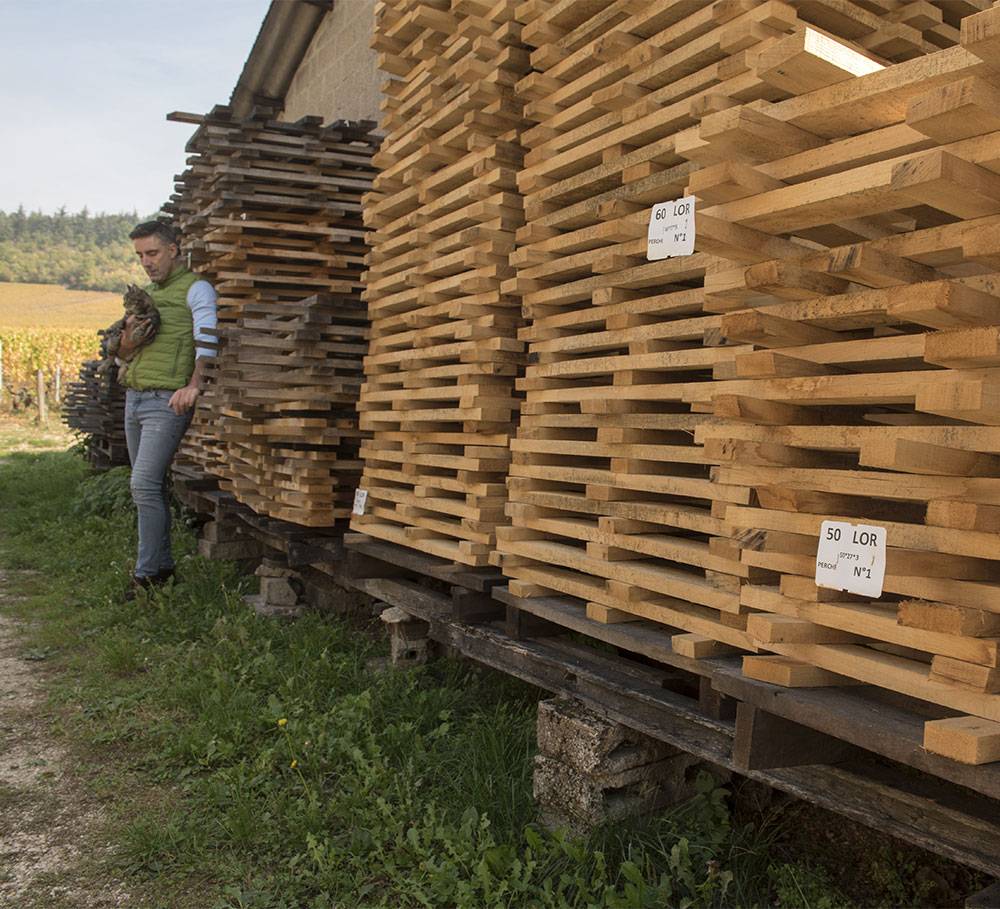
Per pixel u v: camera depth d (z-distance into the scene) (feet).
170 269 18.99
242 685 13.84
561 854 9.30
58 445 61.31
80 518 28.86
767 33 7.51
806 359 7.14
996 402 5.65
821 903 8.47
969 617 5.81
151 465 18.54
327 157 18.47
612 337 9.73
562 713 9.86
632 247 9.31
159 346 18.42
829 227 7.12
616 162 9.45
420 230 13.32
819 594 6.99
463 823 9.80
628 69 9.42
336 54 31.01
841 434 6.81
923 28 8.00
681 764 10.10
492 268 11.88
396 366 14.80
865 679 6.65
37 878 9.25
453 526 12.80
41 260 382.22
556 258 10.68
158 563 18.98
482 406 11.90
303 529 17.08
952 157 5.49
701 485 8.38
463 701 13.07
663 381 9.43
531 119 11.15
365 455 15.48
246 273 18.92
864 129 6.64
